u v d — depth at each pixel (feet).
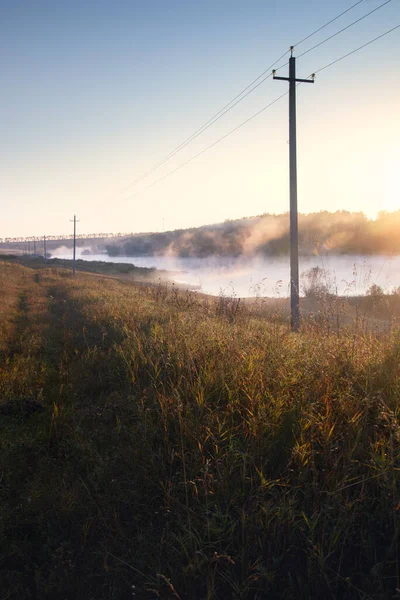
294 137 50.80
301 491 11.71
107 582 10.36
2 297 77.61
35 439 17.21
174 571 10.20
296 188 50.67
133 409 18.69
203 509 11.62
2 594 10.19
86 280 152.15
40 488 13.83
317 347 20.21
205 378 19.20
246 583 9.46
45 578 10.66
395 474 11.14
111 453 15.64
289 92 51.03
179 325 31.53
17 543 11.75
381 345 19.19
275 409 15.14
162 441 15.69
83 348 32.30
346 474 11.32
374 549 9.97
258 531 10.64
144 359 24.54
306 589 9.31
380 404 13.98
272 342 22.90
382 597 8.82
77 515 12.67
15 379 24.49
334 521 10.59
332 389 15.66
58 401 21.35
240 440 14.58
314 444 13.34
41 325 45.60
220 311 38.32
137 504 12.65
